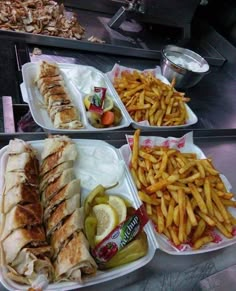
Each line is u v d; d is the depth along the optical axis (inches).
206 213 14.9
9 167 13.1
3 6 23.5
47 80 19.3
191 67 25.6
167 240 14.0
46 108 18.8
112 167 15.6
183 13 29.3
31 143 15.0
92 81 21.3
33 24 23.8
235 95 29.5
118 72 23.0
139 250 12.4
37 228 11.6
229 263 14.6
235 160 20.8
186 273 13.5
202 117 24.8
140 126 19.9
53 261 11.4
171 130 20.4
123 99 21.3
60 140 14.9
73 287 10.9
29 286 10.4
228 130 22.5
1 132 15.9
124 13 27.7
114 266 12.0
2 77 19.4
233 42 35.3
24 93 18.6
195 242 14.2
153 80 22.5
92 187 14.5
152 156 16.6
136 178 15.8
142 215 12.5
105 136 18.2
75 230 11.7
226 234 14.9
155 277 12.9
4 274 10.3
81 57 24.7
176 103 21.9
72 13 28.1
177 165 16.8
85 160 15.4
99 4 29.2
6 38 22.2
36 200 12.5
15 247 10.6
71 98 19.4
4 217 11.6
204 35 35.1
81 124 17.9
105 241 12.0
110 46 25.6
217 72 32.2
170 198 15.1
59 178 13.4
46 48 23.8
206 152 20.6
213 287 12.9
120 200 14.1
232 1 34.3
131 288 12.2
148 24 30.7
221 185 16.5
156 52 27.2
